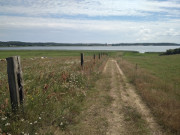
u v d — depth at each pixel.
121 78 13.88
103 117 5.83
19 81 4.95
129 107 6.87
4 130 4.31
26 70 15.14
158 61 36.34
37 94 6.71
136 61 36.41
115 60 38.38
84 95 7.99
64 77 9.63
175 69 21.50
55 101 6.60
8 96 6.40
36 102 5.95
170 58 45.91
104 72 16.86
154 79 12.91
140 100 7.87
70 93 7.86
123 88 10.34
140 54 76.75
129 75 14.77
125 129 5.04
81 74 11.23
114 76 14.83
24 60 31.50
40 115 5.20
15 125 4.48
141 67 23.83
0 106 5.25
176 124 5.10
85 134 4.67
